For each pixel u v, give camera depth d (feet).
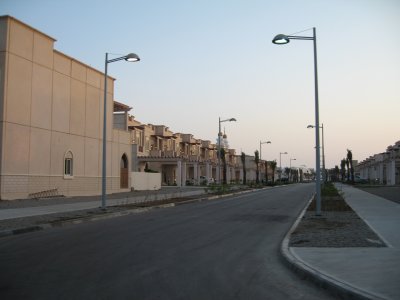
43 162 104.53
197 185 243.60
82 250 36.45
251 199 119.75
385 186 211.00
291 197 129.08
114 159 140.46
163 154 224.12
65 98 113.91
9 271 28.14
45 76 105.70
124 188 149.48
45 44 105.70
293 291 24.03
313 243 38.29
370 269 27.50
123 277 26.55
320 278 25.12
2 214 65.51
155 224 57.06
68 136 114.83
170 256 33.94
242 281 26.12
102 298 21.90
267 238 44.47
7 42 93.20
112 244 39.81
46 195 105.09
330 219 59.72
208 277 26.96
